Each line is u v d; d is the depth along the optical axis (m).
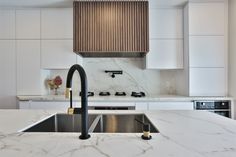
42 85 2.85
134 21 2.42
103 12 2.43
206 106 2.54
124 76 3.13
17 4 2.64
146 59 2.78
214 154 0.67
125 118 1.52
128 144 0.77
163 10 2.76
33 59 2.76
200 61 2.63
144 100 2.55
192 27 2.62
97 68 3.12
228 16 2.62
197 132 0.95
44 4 2.65
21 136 0.89
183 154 0.67
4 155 0.67
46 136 0.88
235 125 1.09
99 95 2.93
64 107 2.58
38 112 1.52
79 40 2.44
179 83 3.01
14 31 2.76
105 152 0.69
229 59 2.62
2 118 1.30
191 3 2.61
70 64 2.77
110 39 2.43
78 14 2.43
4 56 2.76
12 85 2.77
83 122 0.86
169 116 1.35
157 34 2.76
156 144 0.77
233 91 2.53
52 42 2.75
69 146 0.75
